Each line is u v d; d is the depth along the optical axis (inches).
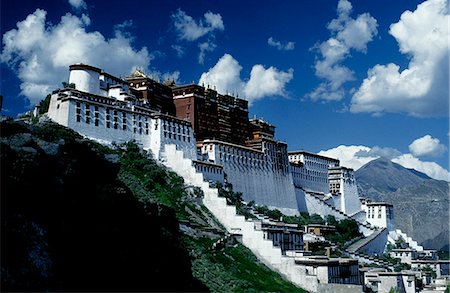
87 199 3545.8
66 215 3299.7
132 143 7239.2
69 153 3614.7
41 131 3703.3
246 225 6555.1
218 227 6589.6
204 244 5920.3
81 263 3255.4
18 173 3021.7
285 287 5634.8
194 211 6673.2
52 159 3346.5
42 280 2908.5
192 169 7303.2
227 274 5339.6
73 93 7066.9
